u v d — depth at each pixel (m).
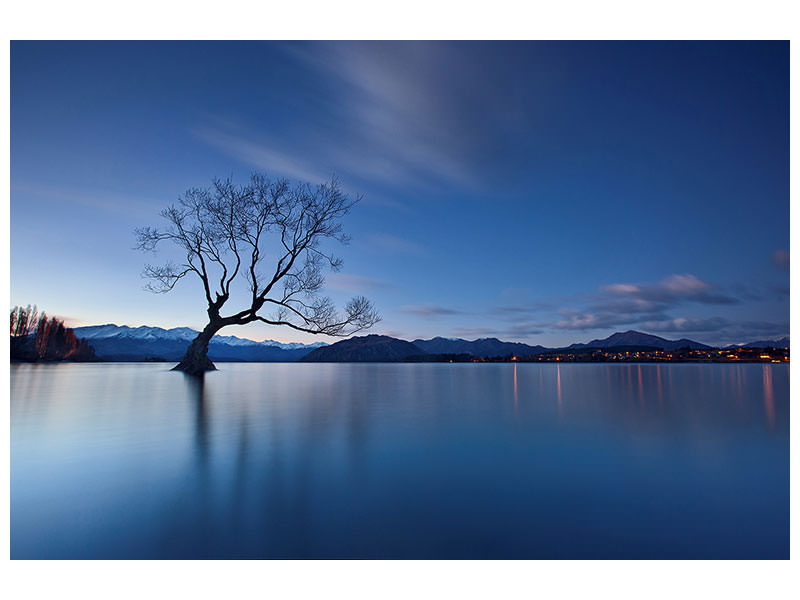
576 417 6.46
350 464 3.86
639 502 3.03
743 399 8.84
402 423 5.95
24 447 4.49
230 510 2.86
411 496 3.11
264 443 4.68
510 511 2.86
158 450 4.36
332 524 2.66
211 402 8.22
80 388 10.59
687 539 2.52
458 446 4.55
